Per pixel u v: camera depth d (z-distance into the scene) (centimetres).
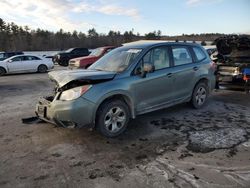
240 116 590
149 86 512
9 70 1672
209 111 630
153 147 427
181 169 353
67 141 456
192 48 631
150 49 528
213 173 342
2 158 393
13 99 820
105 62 548
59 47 7194
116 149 422
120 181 327
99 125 453
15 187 317
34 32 7369
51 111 443
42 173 349
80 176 341
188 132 491
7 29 7088
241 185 313
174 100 576
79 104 425
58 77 466
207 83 660
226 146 427
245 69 755
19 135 486
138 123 544
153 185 316
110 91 451
